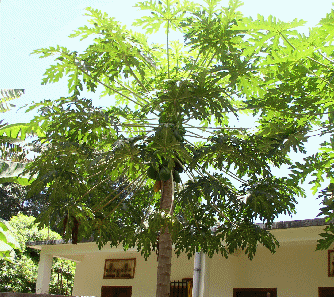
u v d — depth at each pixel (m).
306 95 5.93
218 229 7.40
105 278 12.66
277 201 6.88
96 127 6.44
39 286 11.70
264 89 6.59
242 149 6.67
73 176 6.87
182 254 11.58
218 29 6.31
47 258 12.12
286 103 6.12
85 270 13.22
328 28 5.06
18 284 16.30
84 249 11.52
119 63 6.79
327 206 5.36
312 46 5.26
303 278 9.56
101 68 6.68
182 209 7.91
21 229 18.66
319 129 5.88
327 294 9.12
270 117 6.58
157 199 8.53
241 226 7.13
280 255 10.08
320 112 6.20
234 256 10.69
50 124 6.78
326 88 5.71
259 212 7.02
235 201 6.80
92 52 6.82
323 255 9.48
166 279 6.19
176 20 6.70
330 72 5.44
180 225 6.05
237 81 6.47
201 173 7.09
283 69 5.49
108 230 7.46
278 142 6.55
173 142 5.92
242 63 6.01
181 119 6.53
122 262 12.58
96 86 6.94
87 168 6.10
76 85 6.92
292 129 6.47
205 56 7.32
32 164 6.79
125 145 5.98
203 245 7.63
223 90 6.12
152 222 5.97
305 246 9.79
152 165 6.18
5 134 7.86
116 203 7.76
